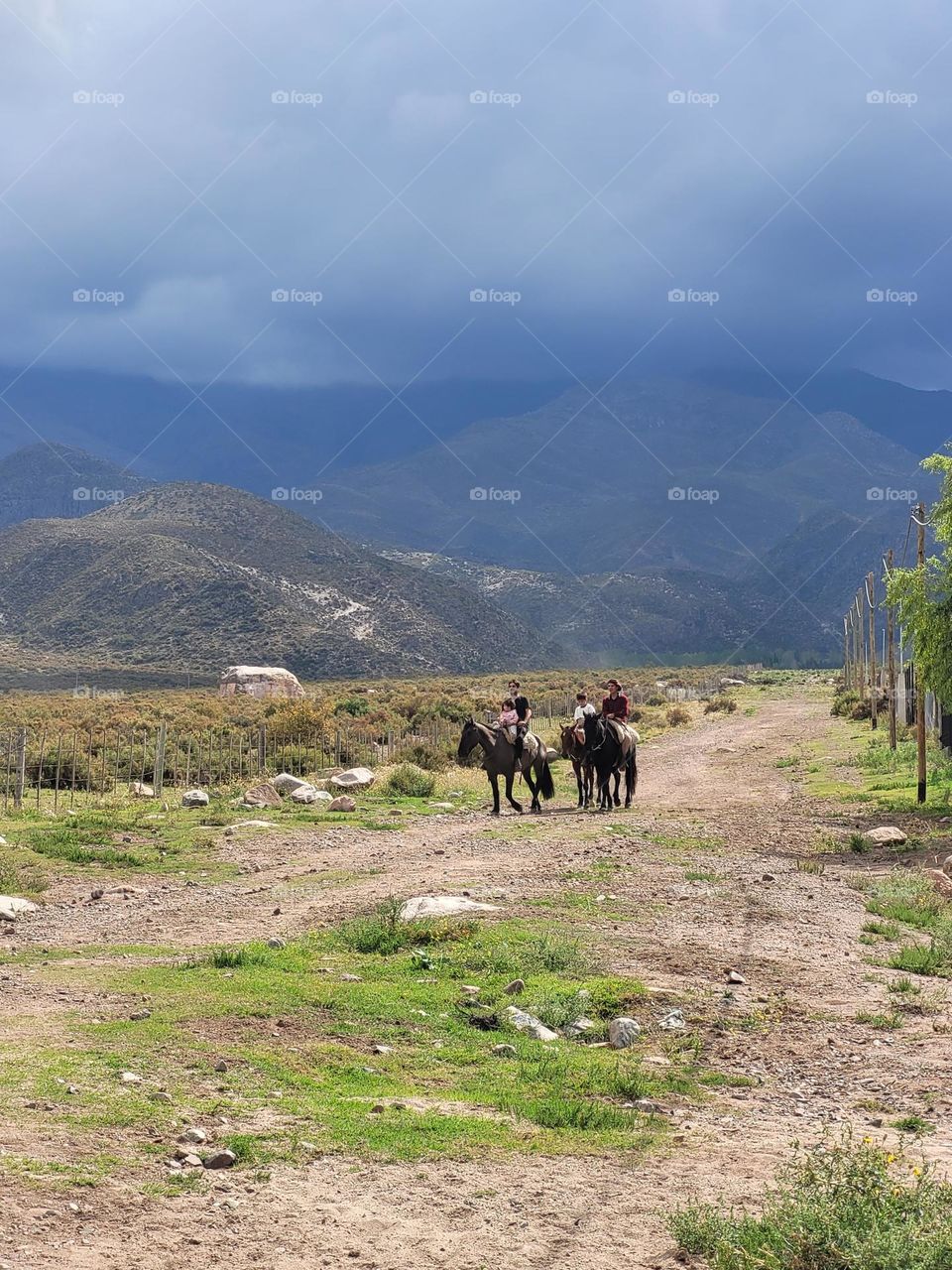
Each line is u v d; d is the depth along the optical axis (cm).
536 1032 969
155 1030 888
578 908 1490
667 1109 800
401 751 3931
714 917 1466
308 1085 792
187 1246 546
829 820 2478
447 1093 800
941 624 2414
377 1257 551
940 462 2461
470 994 1066
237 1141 668
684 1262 550
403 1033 943
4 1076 759
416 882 1694
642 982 1124
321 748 3788
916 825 2314
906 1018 1044
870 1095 841
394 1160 668
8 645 13425
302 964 1158
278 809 2730
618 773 2780
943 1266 511
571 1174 664
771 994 1116
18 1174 600
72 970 1120
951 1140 736
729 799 2984
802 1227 536
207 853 2059
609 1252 564
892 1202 559
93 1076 769
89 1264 518
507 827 2403
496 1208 611
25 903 1525
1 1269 502
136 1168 627
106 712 5631
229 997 994
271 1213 589
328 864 1920
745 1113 795
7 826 2252
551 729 5353
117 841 2169
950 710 2475
